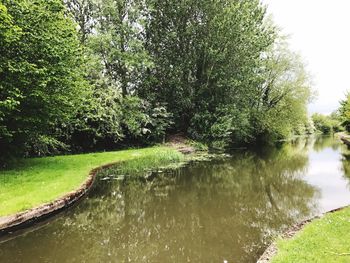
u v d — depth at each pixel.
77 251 6.95
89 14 27.28
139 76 29.11
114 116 23.00
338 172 17.28
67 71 13.16
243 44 28.73
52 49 12.10
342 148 34.31
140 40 28.67
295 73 35.56
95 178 13.81
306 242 6.20
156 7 29.61
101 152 22.36
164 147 25.84
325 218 7.73
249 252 6.75
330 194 12.12
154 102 29.06
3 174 11.77
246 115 30.33
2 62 10.99
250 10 29.56
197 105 30.97
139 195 11.96
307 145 40.25
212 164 19.83
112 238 7.76
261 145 37.09
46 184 10.55
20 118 12.13
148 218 9.31
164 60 29.67
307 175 16.42
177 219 9.21
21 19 11.71
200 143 28.75
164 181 14.59
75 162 16.16
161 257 6.61
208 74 28.81
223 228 8.36
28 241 7.50
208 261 6.35
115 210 10.07
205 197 11.72
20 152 14.83
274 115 35.03
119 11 28.39
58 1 13.03
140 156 20.22
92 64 22.95
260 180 15.03
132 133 25.22
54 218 8.67
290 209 10.12
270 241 7.33
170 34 28.34
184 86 29.64
